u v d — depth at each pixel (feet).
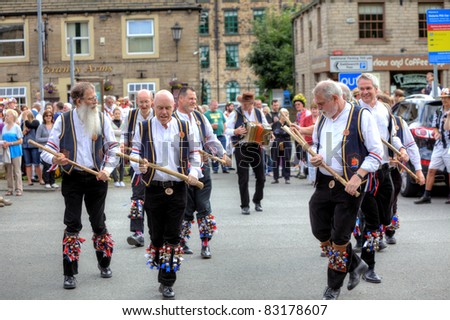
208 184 28.84
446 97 42.55
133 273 26.12
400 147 27.09
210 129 28.73
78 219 24.02
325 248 21.89
